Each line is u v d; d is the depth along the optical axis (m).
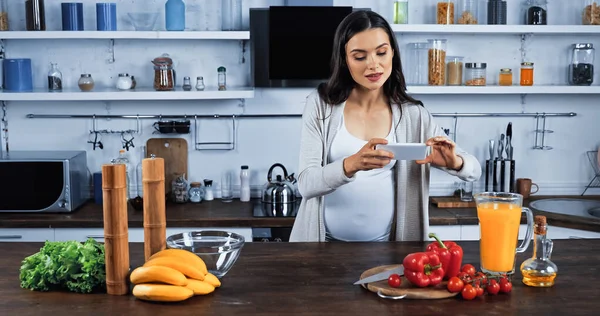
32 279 1.82
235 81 4.08
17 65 3.79
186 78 3.90
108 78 4.05
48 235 3.52
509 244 1.83
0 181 3.60
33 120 4.05
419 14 4.06
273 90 4.06
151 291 1.71
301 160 2.46
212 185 4.12
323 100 2.52
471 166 2.26
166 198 4.02
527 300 1.74
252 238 3.55
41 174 3.61
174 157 4.09
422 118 2.52
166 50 4.05
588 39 4.15
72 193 3.68
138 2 4.02
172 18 3.79
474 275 1.78
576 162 4.21
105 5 3.79
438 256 1.80
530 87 3.84
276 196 3.82
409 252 2.18
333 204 2.53
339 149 2.50
